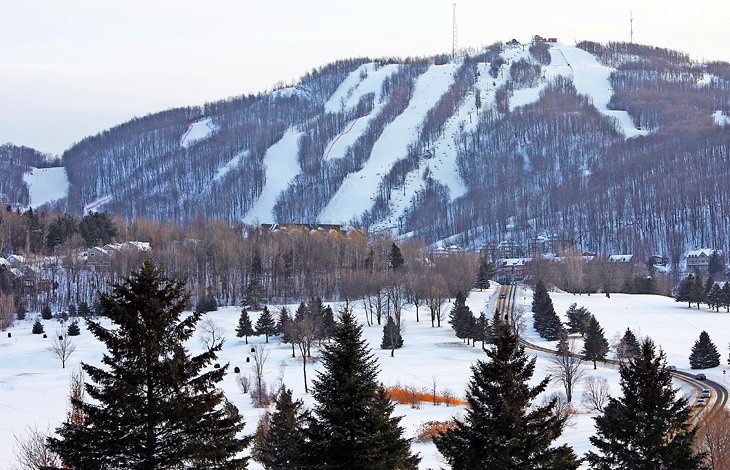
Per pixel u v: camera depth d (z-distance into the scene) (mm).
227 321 180250
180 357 29000
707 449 61125
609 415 42906
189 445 28188
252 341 160250
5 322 179000
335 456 35219
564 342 127000
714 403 99875
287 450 48125
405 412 89062
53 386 110812
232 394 105312
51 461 45938
